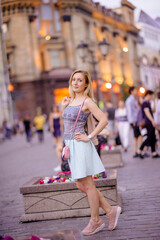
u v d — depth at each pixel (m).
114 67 46.56
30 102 42.59
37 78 42.91
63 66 43.00
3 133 28.50
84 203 4.61
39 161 11.63
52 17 43.25
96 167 3.88
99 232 3.99
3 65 37.91
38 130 20.56
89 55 42.31
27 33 42.78
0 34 38.03
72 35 43.06
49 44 42.75
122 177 7.14
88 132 3.99
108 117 14.75
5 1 42.44
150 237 3.68
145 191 5.71
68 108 3.98
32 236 3.19
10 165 11.45
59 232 3.36
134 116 10.13
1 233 4.24
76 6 42.69
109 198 4.56
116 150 8.59
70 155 3.88
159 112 10.74
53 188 4.60
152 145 9.60
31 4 42.59
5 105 37.19
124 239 3.70
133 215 4.48
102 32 45.44
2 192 6.89
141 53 44.22
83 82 3.99
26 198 4.65
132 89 10.23
